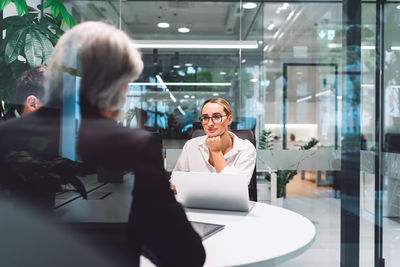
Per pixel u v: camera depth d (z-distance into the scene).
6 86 2.01
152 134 0.48
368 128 1.68
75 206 0.44
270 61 4.84
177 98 4.21
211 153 1.69
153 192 0.46
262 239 0.90
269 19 4.62
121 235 0.46
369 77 1.70
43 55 2.10
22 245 0.44
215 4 4.46
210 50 4.39
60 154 0.44
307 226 1.04
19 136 0.44
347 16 1.35
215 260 0.74
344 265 1.38
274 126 4.80
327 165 3.68
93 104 0.46
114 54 0.46
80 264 0.45
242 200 1.19
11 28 2.29
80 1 4.38
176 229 0.49
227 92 4.36
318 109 5.36
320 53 4.94
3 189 0.44
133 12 4.46
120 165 0.44
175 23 4.48
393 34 1.73
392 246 1.54
